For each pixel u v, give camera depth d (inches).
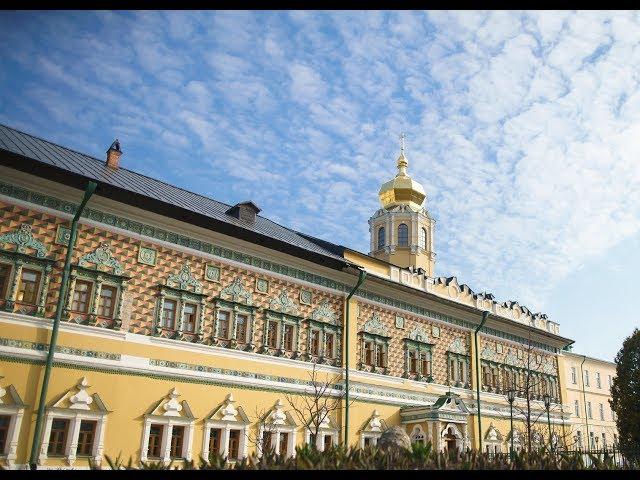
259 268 1090.7
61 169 845.8
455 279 1505.9
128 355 890.7
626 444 1382.9
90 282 885.8
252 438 999.6
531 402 1644.9
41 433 786.8
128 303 912.3
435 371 1379.2
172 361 935.7
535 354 1727.4
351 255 1279.5
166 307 957.8
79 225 886.4
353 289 1222.3
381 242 1921.8
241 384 1007.6
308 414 1088.2
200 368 964.0
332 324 1184.2
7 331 793.6
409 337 1336.1
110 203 914.1
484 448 1425.9
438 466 551.2
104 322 884.6
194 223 995.3
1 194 823.7
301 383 1096.8
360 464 539.5
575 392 2151.8
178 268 981.2
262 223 1296.8
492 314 1536.7
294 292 1137.4
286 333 1111.0
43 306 830.5
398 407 1267.2
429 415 1228.5
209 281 1013.8
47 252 850.1
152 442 891.4
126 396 875.4
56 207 871.1
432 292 1425.9
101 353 866.1
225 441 963.3
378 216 1948.8
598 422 2206.0
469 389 1449.3
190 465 536.1
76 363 838.5
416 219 1908.2
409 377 1309.1
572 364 2187.5
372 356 1246.3
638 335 1445.6
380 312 1293.1
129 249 932.0
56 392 813.9
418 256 1875.0
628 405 1402.6
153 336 925.8
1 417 768.9
